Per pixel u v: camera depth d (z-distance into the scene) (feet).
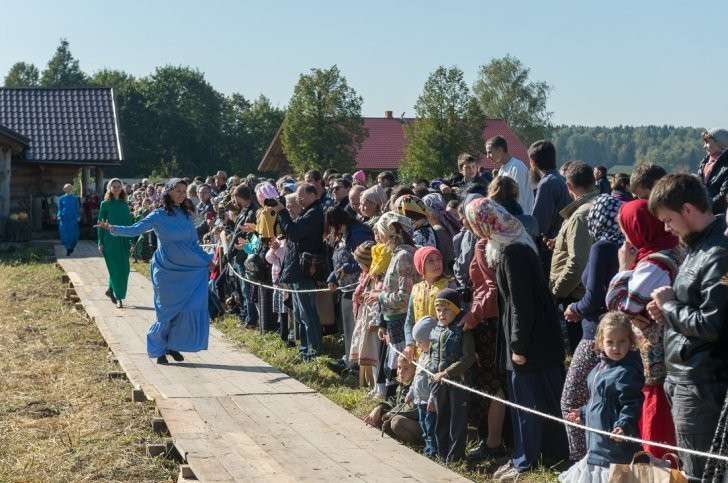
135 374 39.24
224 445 28.94
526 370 26.40
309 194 41.96
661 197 19.26
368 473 26.03
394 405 32.12
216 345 45.83
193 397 35.17
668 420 22.26
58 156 130.52
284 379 38.24
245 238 51.47
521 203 38.52
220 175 73.72
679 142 574.15
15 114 136.56
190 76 385.50
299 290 41.81
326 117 197.26
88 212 120.57
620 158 631.56
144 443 30.27
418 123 195.11
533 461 26.76
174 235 41.37
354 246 38.99
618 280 23.48
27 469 27.78
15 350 46.29
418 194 45.09
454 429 28.40
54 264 89.51
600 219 26.30
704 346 19.17
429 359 29.04
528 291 26.04
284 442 29.32
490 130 269.85
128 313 56.24
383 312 33.09
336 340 45.75
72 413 34.17
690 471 19.74
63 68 494.18
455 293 28.45
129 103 370.32
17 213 122.31
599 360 24.70
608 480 20.20
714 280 18.66
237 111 411.54
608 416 22.36
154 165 371.76
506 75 343.05
